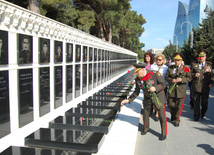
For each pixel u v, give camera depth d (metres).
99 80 11.09
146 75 4.18
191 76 5.33
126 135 4.20
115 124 4.89
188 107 7.68
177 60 5.12
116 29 26.95
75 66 7.48
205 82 5.73
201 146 4.16
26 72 4.55
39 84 5.07
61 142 3.52
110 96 7.58
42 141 3.59
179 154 3.80
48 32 5.47
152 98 4.34
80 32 7.75
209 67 5.76
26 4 16.70
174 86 5.20
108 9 24.09
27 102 4.59
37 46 5.01
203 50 5.79
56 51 5.94
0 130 3.79
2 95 3.81
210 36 27.27
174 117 5.51
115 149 3.58
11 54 4.08
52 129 4.13
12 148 3.25
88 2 23.78
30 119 4.72
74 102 6.96
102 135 3.86
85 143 3.50
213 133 4.90
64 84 6.58
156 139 4.50
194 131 5.04
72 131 4.04
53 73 5.82
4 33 3.87
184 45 33.59
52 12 19.22
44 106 5.34
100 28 25.73
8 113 3.97
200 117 6.29
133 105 6.97
